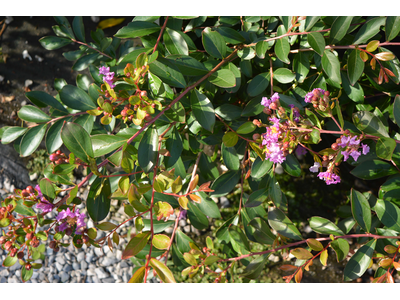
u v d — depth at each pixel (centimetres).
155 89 83
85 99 86
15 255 82
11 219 79
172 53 86
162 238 78
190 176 95
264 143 82
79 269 122
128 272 121
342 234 85
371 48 83
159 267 76
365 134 80
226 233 95
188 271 85
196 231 120
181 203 78
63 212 79
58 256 123
